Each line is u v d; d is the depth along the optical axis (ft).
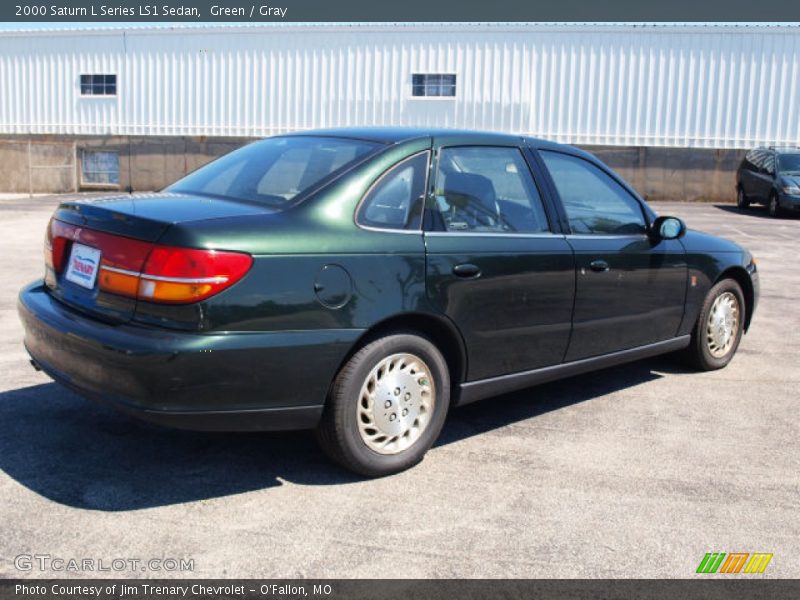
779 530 10.53
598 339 14.66
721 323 17.98
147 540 9.70
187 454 12.36
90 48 83.05
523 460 12.62
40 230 42.09
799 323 23.50
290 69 79.36
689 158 74.18
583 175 14.94
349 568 9.23
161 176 81.82
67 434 12.94
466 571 9.26
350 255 10.92
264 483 11.43
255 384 10.20
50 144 82.99
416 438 12.05
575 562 9.55
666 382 17.29
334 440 11.20
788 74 72.54
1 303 23.09
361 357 11.14
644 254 15.33
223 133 81.46
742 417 15.01
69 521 10.07
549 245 13.50
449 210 12.41
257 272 10.14
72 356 10.66
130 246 10.27
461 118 77.66
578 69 75.20
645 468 12.44
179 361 9.68
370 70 78.28
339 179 11.47
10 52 85.10
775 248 40.22
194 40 80.64
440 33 76.84
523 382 13.57
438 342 12.53
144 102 82.74
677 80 73.87
